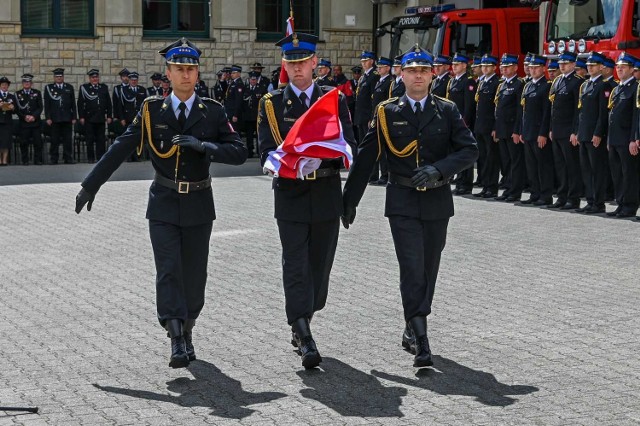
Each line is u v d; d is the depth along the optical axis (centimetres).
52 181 2333
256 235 1555
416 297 885
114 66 3183
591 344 945
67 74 3148
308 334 877
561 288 1179
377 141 919
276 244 1478
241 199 1975
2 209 1856
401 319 1043
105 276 1266
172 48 883
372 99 2309
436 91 2202
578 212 1817
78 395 809
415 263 890
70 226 1653
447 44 2652
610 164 1770
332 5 3362
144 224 1670
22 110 2766
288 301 891
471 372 862
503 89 1978
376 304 1107
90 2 3167
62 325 1026
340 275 1258
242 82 2983
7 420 750
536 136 1895
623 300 1119
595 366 877
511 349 930
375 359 903
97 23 3159
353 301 1121
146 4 3231
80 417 757
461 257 1373
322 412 767
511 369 870
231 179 2348
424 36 2761
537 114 1897
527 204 1934
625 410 765
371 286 1195
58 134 2814
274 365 889
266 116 906
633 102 1731
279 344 955
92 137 2852
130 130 895
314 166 867
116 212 1809
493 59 2039
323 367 882
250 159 2938
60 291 1182
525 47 2655
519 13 2647
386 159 930
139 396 807
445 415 757
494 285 1198
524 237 1535
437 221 909
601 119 1769
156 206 881
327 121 867
